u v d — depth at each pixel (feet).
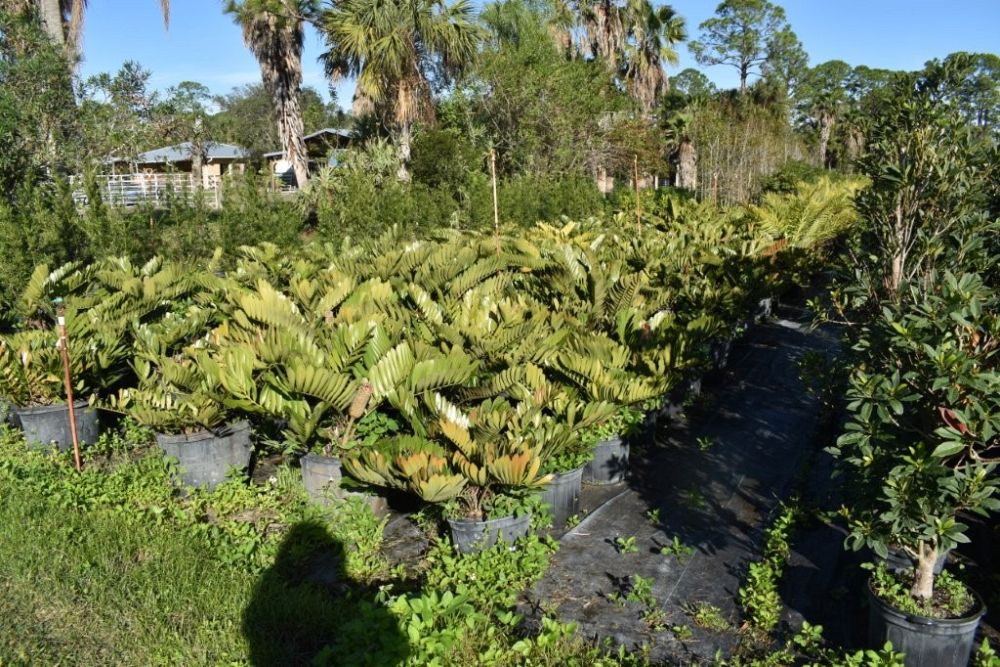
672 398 27.71
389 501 21.04
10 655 13.99
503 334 22.49
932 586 13.60
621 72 119.24
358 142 84.43
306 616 15.24
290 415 20.02
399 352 19.86
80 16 75.72
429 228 53.67
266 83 91.56
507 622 14.49
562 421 19.69
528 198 61.93
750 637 14.92
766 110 107.34
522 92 80.53
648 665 14.02
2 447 24.57
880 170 17.24
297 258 41.16
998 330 12.38
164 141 98.53
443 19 73.97
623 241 42.55
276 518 20.44
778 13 193.88
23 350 24.85
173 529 19.06
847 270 18.37
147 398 22.04
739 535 19.21
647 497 21.61
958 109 17.22
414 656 12.86
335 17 75.10
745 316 36.32
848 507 16.79
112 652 14.17
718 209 62.03
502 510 17.34
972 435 12.03
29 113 50.47
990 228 16.72
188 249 46.16
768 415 28.53
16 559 17.20
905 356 13.80
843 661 13.44
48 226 40.60
